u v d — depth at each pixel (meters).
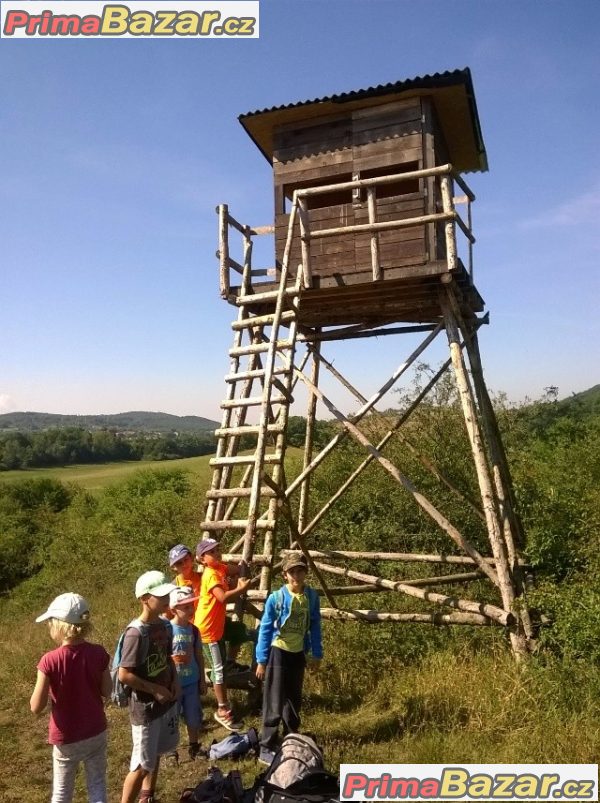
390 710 6.52
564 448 16.52
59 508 34.81
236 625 7.15
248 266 8.94
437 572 11.80
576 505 9.07
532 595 6.91
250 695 7.02
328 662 7.68
